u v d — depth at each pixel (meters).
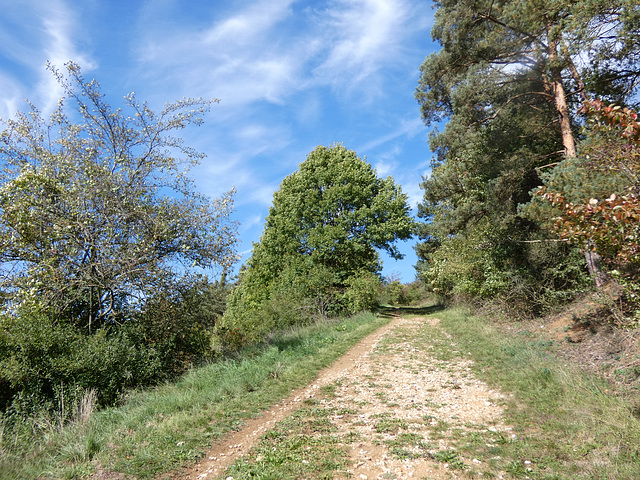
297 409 7.38
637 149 4.67
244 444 5.89
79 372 8.25
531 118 15.66
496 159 15.77
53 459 5.32
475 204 17.86
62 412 7.22
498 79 15.18
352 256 24.55
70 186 11.25
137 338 10.77
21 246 10.16
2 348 7.67
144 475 4.85
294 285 22.77
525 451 5.01
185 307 12.45
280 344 13.34
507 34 14.52
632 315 8.63
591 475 4.23
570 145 12.94
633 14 8.74
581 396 6.34
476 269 17.16
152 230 11.54
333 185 26.42
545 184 9.69
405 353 12.04
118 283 10.78
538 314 13.66
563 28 10.63
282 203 28.25
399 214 25.38
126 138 12.55
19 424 6.53
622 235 4.42
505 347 10.41
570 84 14.91
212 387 8.66
